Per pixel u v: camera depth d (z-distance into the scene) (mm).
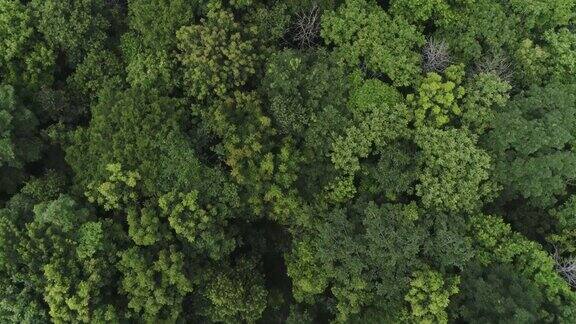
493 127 19938
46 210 17906
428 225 19281
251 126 19125
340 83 20062
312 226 20031
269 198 19672
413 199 20719
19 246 17938
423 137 19812
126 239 18781
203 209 19297
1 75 20453
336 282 20031
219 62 19672
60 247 17844
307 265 20156
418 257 19281
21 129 19812
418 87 20500
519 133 19516
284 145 19625
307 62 20844
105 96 20000
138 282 17953
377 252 18688
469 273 19438
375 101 20156
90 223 18203
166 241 18875
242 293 19156
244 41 20688
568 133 19406
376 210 19031
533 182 19719
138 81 20219
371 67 20828
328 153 20047
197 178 19047
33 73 20406
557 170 19812
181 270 18469
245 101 19859
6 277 17828
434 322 18219
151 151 19156
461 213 20281
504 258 19812
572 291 19719
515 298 18531
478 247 20172
